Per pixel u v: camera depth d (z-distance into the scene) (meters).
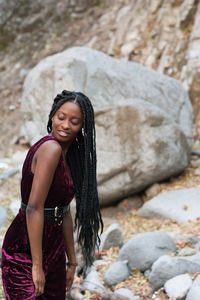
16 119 8.60
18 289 1.97
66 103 1.98
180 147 5.26
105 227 4.64
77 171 2.16
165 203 4.66
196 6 8.22
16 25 10.75
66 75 4.82
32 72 5.52
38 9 10.77
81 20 10.20
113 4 10.05
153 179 5.05
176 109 5.75
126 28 9.08
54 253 2.10
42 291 1.92
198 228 4.02
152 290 3.18
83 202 2.09
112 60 5.51
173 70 7.93
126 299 2.99
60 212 2.06
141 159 4.87
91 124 2.03
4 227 4.34
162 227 4.30
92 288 3.21
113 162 4.82
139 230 4.39
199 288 2.85
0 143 8.00
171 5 8.62
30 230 1.86
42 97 5.16
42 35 10.37
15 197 5.31
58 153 1.90
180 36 8.23
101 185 4.83
